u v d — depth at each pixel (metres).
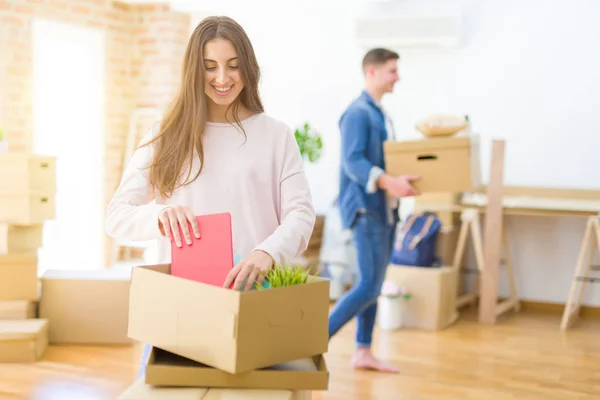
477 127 5.41
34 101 5.39
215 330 1.38
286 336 1.43
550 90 5.20
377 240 3.51
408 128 5.61
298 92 5.95
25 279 4.04
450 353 4.08
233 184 1.78
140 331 1.53
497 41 5.32
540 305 5.32
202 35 1.73
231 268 1.50
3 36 5.09
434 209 5.11
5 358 3.73
